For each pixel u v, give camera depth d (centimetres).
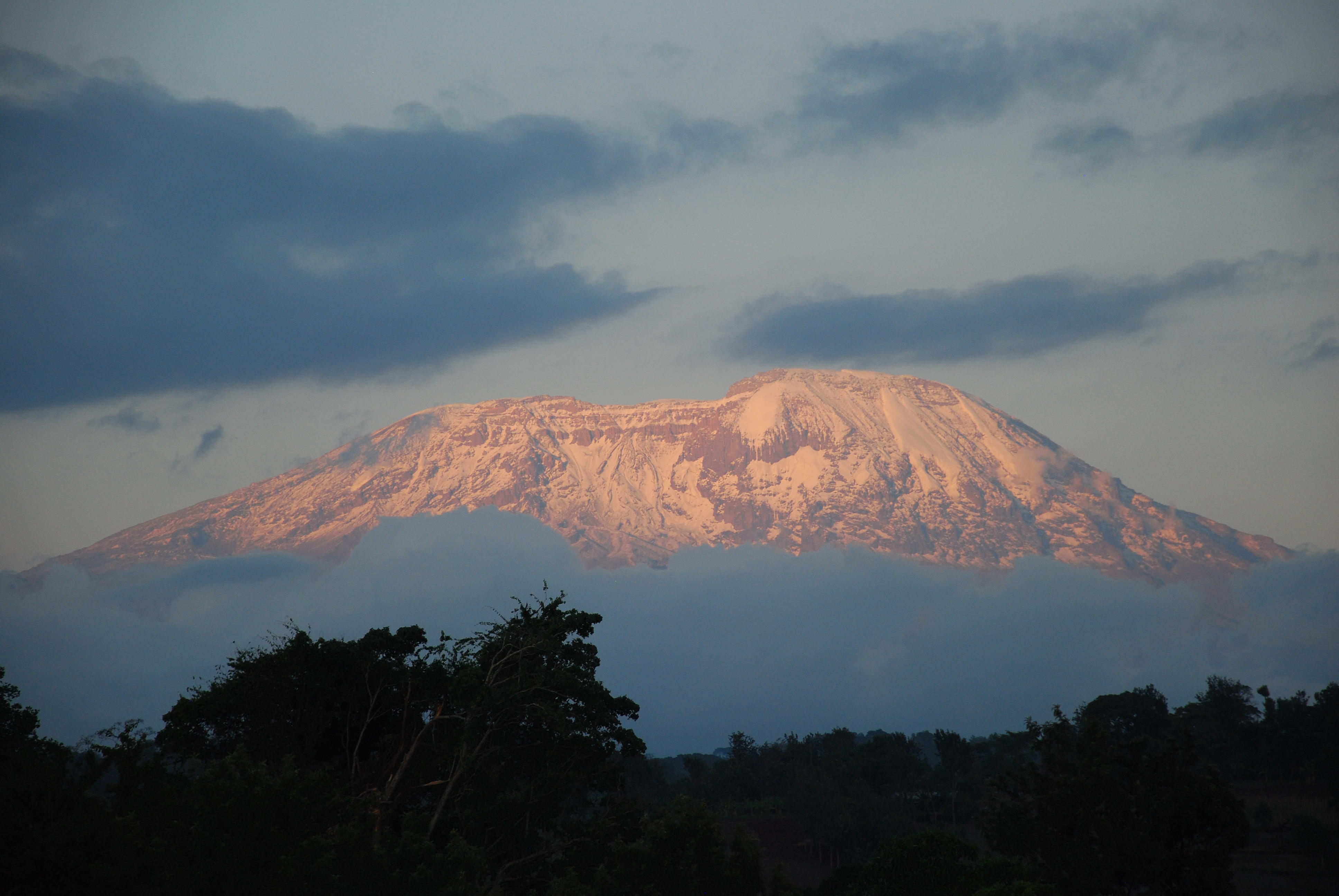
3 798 5953
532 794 9738
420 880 7175
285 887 6172
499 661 10331
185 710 9619
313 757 9844
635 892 9062
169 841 6244
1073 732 9294
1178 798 8231
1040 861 8762
